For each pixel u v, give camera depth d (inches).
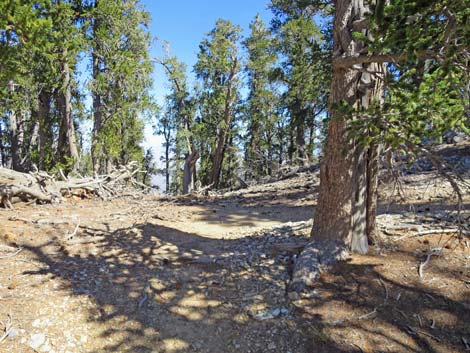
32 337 123.3
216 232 261.9
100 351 123.9
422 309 136.2
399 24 100.8
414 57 100.1
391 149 138.5
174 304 151.2
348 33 155.9
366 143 133.0
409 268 159.9
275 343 129.0
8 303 138.1
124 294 155.4
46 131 755.4
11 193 297.7
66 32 460.8
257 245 210.5
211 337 133.6
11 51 247.9
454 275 151.8
